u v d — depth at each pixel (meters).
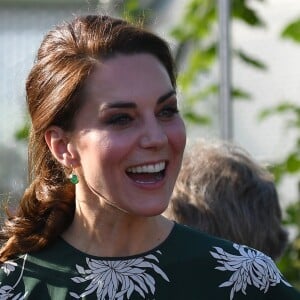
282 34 13.74
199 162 7.34
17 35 18.25
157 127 5.60
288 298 6.04
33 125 6.09
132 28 5.84
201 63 14.41
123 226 5.93
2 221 6.45
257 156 14.73
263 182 7.34
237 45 15.42
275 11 15.25
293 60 15.10
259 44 15.33
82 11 7.80
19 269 6.08
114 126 5.62
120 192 5.63
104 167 5.63
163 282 5.91
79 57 5.76
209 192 7.18
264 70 13.99
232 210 7.15
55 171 6.26
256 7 15.37
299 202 13.08
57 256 6.05
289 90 15.11
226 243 6.14
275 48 15.24
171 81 5.95
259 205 7.25
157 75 5.71
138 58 5.73
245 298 5.97
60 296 5.90
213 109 14.53
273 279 6.05
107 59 5.71
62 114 5.83
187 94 14.38
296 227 12.85
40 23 18.36
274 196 7.38
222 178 7.24
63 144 5.93
